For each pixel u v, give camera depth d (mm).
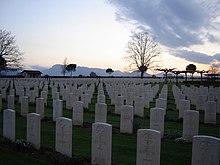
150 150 6234
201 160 5762
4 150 7996
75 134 10242
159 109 10141
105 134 6848
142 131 6316
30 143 8344
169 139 9797
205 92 22000
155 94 24812
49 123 12312
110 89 23766
